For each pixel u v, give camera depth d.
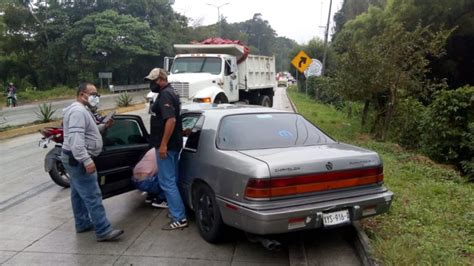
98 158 5.55
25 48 47.91
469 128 9.90
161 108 5.17
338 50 14.48
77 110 4.82
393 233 4.95
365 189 4.74
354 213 4.57
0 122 17.84
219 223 4.79
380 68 11.65
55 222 5.86
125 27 44.62
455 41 21.27
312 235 5.28
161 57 50.31
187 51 15.70
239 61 15.84
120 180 5.86
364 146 10.71
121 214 6.10
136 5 48.59
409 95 12.65
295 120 5.54
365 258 4.43
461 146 10.13
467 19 20.25
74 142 4.74
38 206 6.57
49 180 8.09
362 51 11.94
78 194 5.33
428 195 6.53
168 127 5.16
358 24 25.14
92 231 5.51
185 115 5.86
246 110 5.58
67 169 4.98
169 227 5.48
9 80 44.22
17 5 45.25
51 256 4.76
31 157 10.30
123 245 5.04
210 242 5.02
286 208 4.24
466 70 22.14
